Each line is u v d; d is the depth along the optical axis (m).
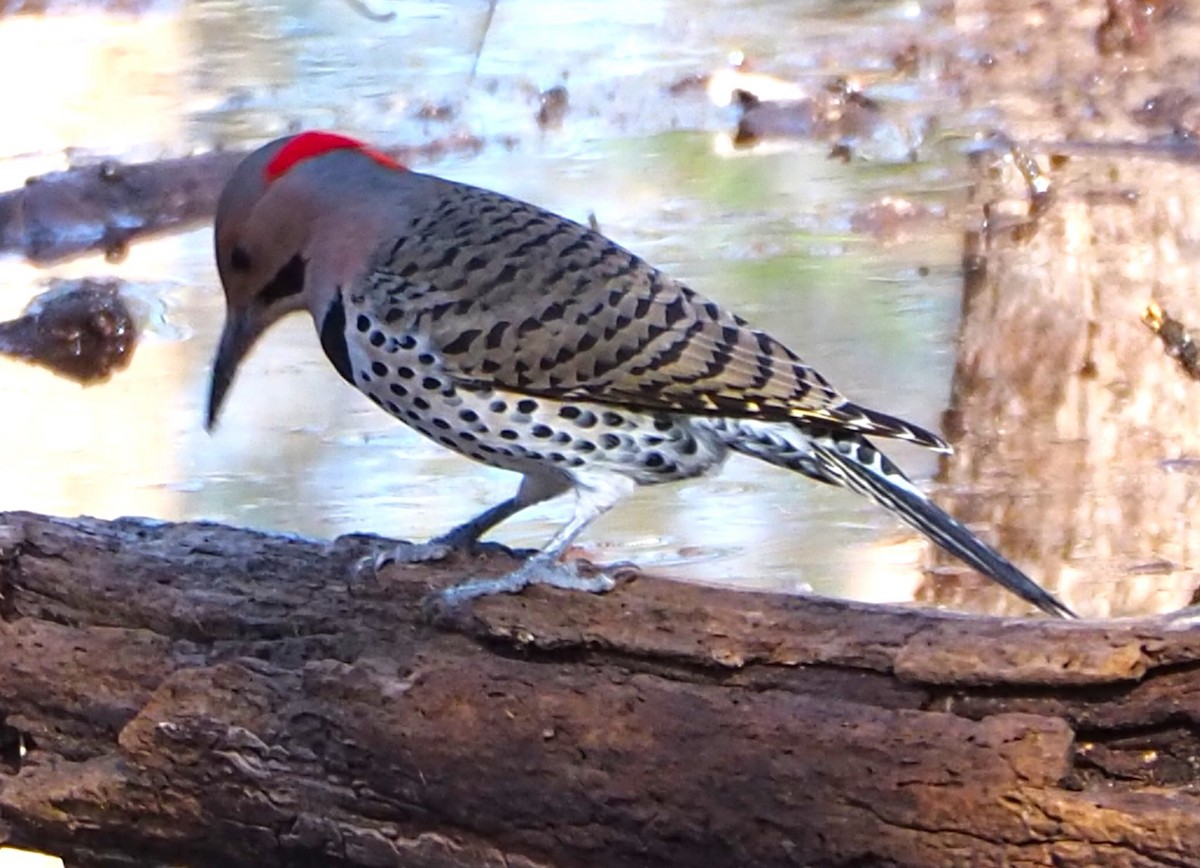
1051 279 15.62
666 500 13.58
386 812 7.64
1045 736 6.81
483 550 8.40
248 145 20.69
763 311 17.02
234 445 14.32
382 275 8.72
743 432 8.84
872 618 7.40
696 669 7.50
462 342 8.61
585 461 8.83
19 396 15.18
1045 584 12.37
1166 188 19.06
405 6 25.88
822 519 13.34
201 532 8.51
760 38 25.33
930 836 6.89
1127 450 13.95
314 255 8.95
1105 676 6.93
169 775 7.81
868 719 7.05
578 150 21.89
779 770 7.11
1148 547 12.80
